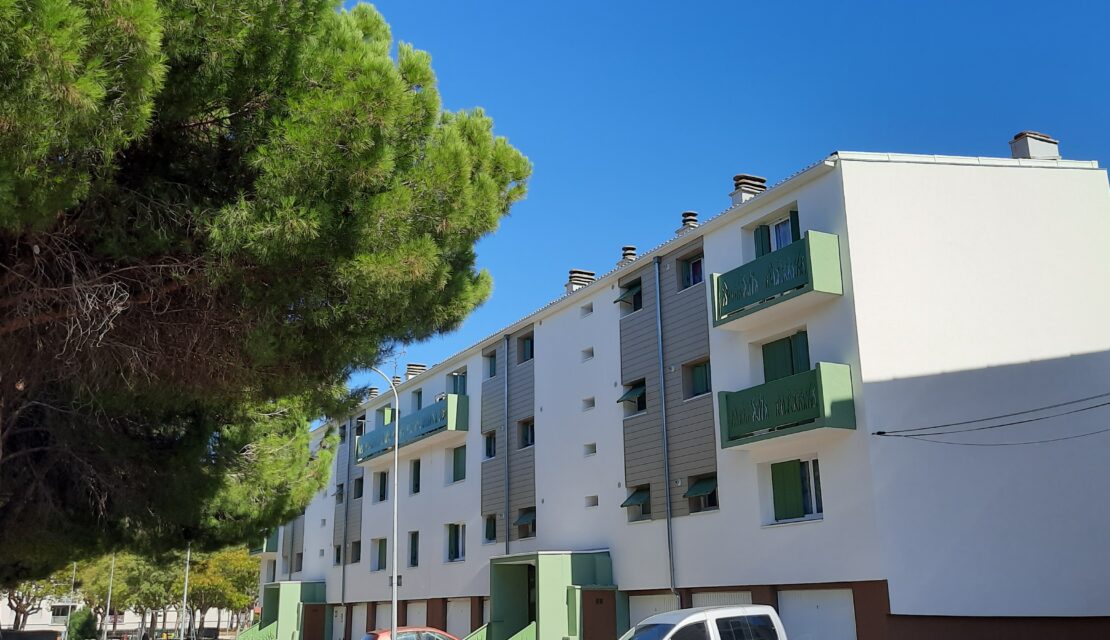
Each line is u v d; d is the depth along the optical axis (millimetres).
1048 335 18359
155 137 9008
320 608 41938
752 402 19172
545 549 26641
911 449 17266
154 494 14523
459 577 31062
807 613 18422
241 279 9117
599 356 25719
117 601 68875
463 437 32562
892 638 16281
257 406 13445
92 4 6801
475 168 11094
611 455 24562
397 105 8648
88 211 8461
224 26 8273
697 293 22234
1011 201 19047
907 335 17859
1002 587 16797
